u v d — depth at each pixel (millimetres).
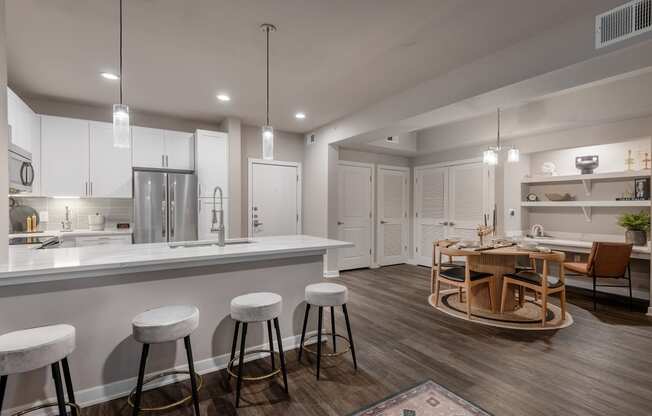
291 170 5910
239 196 5039
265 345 2611
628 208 4238
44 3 2178
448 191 6078
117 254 2115
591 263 3750
